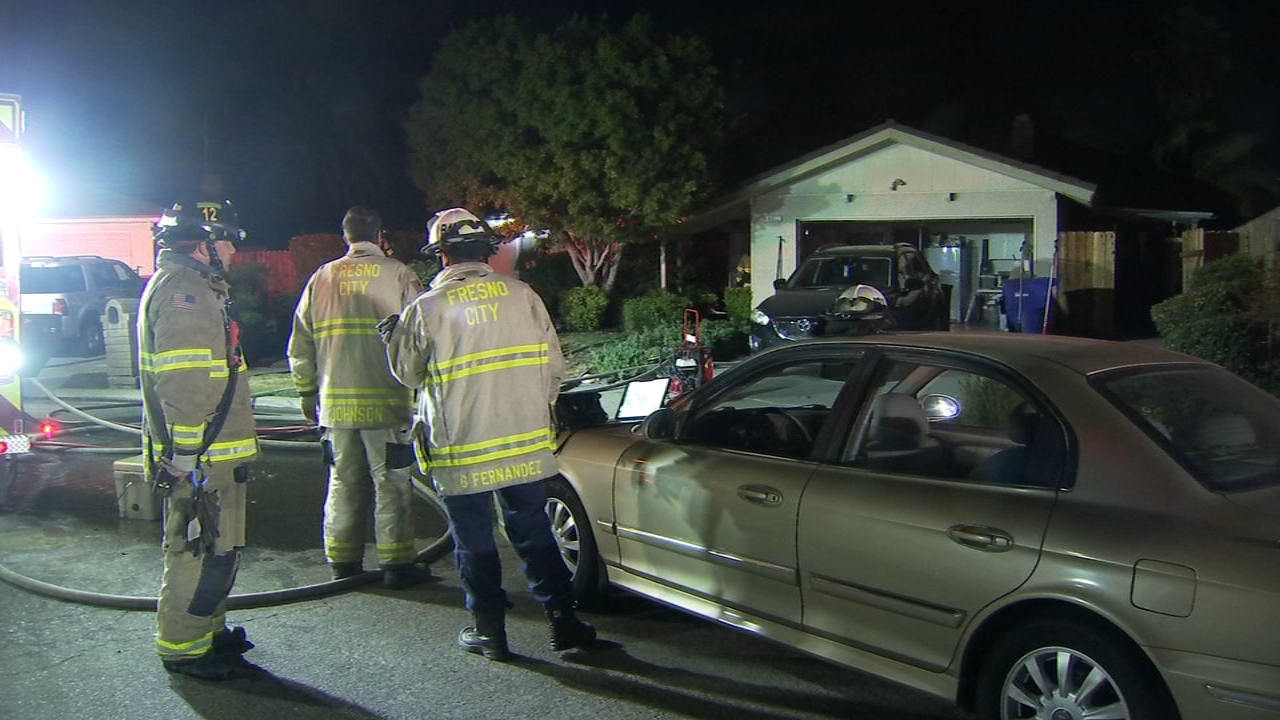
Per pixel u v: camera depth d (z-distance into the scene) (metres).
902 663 4.07
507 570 6.48
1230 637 3.14
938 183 18.06
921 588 3.93
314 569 6.54
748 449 4.85
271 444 10.39
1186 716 3.23
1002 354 4.11
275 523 7.64
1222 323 11.73
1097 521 3.50
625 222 18.45
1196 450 3.68
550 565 4.96
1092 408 3.75
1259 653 3.09
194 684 4.77
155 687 4.74
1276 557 3.14
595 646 5.18
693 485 4.83
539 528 4.93
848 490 4.22
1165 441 3.63
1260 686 3.08
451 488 4.74
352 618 5.64
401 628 5.48
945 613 3.87
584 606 5.64
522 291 4.88
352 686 4.75
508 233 19.42
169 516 4.68
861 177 18.39
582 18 17.94
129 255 27.14
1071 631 3.51
